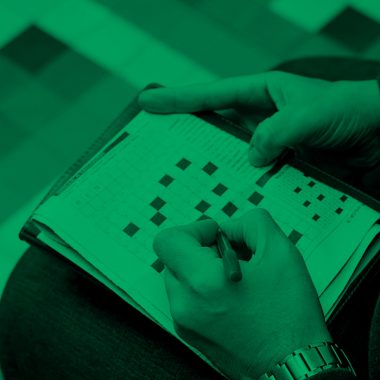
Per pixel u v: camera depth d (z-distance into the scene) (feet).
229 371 1.66
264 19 4.89
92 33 4.71
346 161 2.40
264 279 1.60
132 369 1.85
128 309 1.96
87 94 4.38
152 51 4.65
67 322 1.97
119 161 1.97
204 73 4.56
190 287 1.58
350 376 1.48
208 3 4.98
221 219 1.85
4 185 3.92
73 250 1.79
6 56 4.54
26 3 4.83
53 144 4.11
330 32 4.84
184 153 2.00
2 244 3.66
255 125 2.46
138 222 1.82
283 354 1.51
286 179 1.94
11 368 1.95
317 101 2.10
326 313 1.67
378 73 2.52
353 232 1.79
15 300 2.06
